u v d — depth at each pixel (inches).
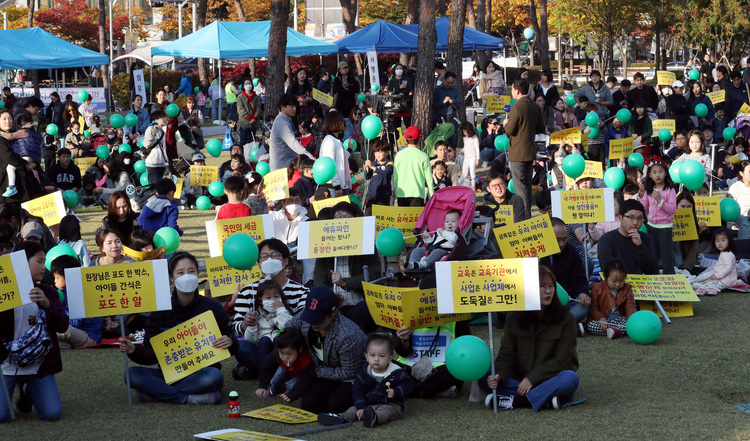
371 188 486.9
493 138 784.3
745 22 1632.6
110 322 314.5
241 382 266.5
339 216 302.5
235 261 259.6
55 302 230.4
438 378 240.7
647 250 345.7
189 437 211.0
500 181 404.2
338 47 1096.8
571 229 386.3
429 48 697.6
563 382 226.7
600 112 757.3
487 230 323.6
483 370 220.4
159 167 630.5
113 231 294.7
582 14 2081.7
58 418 226.2
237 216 370.3
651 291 328.5
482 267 223.6
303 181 431.5
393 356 241.3
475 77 1157.1
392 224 359.9
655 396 239.6
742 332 307.6
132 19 2385.6
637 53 3186.5
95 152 737.6
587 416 222.4
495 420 221.0
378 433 211.9
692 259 405.4
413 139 462.0
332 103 826.8
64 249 327.0
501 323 327.9
